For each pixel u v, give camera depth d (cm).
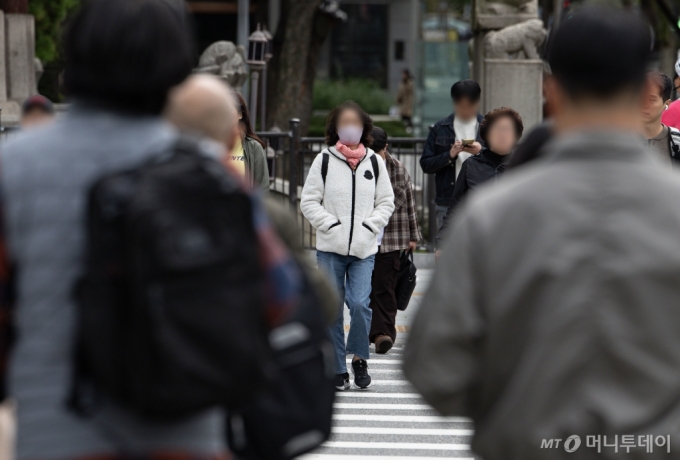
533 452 736
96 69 767
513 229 751
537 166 781
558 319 731
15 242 741
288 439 980
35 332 725
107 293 697
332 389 1020
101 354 692
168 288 688
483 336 759
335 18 6309
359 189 2273
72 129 762
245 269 713
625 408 725
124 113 771
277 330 981
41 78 6297
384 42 14762
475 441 782
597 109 771
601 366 727
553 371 731
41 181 742
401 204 2462
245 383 704
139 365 683
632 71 765
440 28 14275
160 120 786
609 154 757
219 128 1009
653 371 727
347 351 2356
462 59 8225
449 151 2975
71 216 735
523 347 746
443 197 3042
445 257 770
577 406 727
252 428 972
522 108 4709
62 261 729
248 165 2452
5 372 756
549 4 7800
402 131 10675
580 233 739
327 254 2291
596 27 768
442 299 761
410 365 784
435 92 8250
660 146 2020
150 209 695
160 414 690
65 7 6512
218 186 722
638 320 727
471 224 762
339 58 14775
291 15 6291
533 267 740
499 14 4753
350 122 2284
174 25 788
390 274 2450
